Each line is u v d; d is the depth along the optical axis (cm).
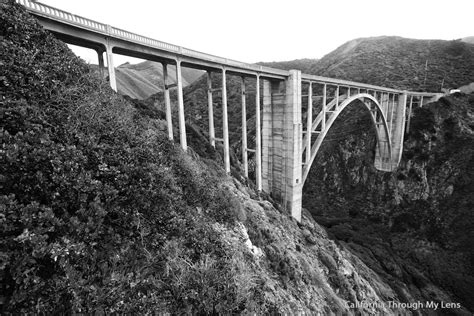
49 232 361
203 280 476
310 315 927
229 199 1153
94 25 1152
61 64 726
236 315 489
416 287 2797
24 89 535
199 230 639
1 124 444
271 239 1309
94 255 381
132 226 485
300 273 1220
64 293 315
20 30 703
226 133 2022
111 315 330
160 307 379
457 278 2927
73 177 439
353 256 2767
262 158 2964
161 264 466
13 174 379
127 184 538
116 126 682
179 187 774
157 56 1469
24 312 286
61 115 562
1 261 288
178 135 1978
